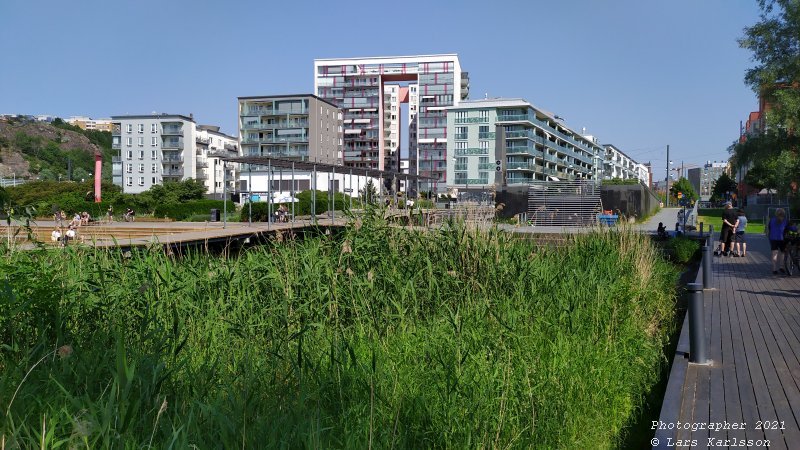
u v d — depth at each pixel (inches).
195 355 203.2
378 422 148.8
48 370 147.1
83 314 213.5
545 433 172.4
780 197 839.1
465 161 3582.7
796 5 757.3
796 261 571.2
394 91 4968.0
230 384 153.6
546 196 1660.9
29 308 187.2
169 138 3917.3
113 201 1968.5
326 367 179.3
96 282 241.0
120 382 117.3
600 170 5516.7
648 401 236.7
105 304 218.7
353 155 4397.1
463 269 297.3
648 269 422.0
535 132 3644.2
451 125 3612.2
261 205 1514.5
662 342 316.2
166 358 169.8
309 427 129.0
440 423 157.2
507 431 163.6
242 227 1077.1
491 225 344.5
